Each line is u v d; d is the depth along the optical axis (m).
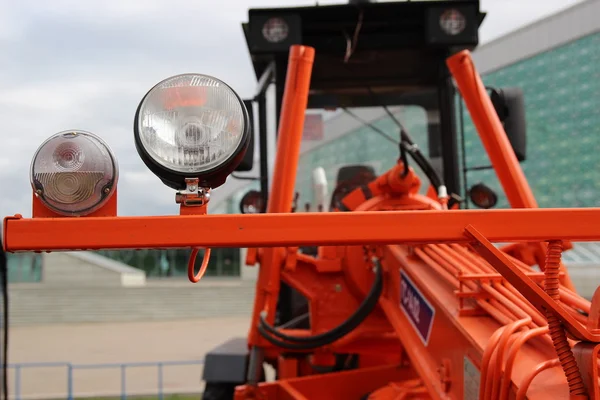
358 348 3.85
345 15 4.52
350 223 1.49
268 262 3.57
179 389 11.98
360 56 4.72
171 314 27.28
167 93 1.58
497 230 1.51
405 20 4.53
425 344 2.65
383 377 3.99
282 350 3.71
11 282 32.41
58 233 1.46
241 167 3.70
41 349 17.81
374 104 4.74
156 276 37.34
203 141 1.55
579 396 1.37
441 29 4.35
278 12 4.32
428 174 3.33
